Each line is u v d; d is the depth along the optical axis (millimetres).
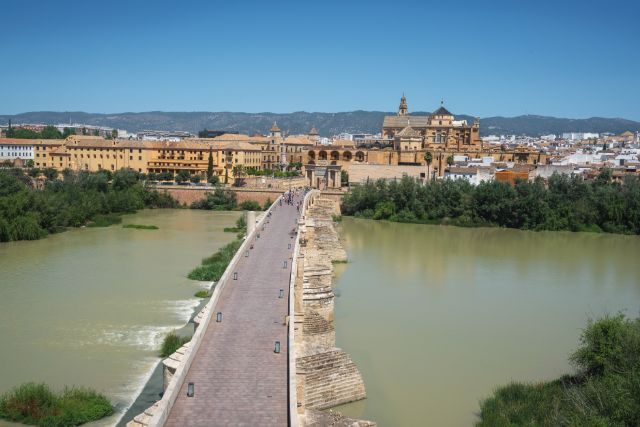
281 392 44062
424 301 102125
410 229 197500
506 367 73750
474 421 59625
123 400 61375
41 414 56812
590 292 111500
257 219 140625
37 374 67438
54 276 111938
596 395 54188
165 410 39344
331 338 70875
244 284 72625
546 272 128625
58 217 173250
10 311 89688
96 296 98000
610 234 194625
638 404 50438
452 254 148500
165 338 77062
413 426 58219
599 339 63375
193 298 97188
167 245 147625
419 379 69312
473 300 103812
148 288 103250
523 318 94062
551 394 62031
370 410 61188
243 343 52938
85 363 70625
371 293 106188
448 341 82438
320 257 109812
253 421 39969
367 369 71750
